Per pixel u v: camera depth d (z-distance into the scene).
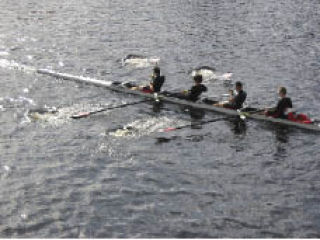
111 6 58.34
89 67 38.16
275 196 21.23
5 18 51.75
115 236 18.73
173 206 20.52
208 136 26.66
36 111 29.42
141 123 28.14
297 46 44.34
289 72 37.69
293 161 24.05
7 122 27.78
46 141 25.75
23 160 23.88
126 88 32.50
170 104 30.77
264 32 48.78
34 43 43.72
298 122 27.30
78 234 18.81
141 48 43.19
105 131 27.05
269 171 23.19
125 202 20.75
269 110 28.00
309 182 22.28
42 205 20.48
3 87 33.16
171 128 27.27
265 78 36.31
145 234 18.86
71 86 33.62
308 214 20.03
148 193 21.39
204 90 30.33
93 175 22.70
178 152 24.92
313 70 38.12
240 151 25.03
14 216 19.78
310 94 33.22
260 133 26.91
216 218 19.77
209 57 41.12
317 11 57.41
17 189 21.55
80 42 44.41
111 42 44.62
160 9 57.41
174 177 22.64
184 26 50.50
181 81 35.59
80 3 59.50
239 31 49.03
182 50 42.84
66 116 28.84
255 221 19.59
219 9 57.94
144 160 24.08
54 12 54.88
